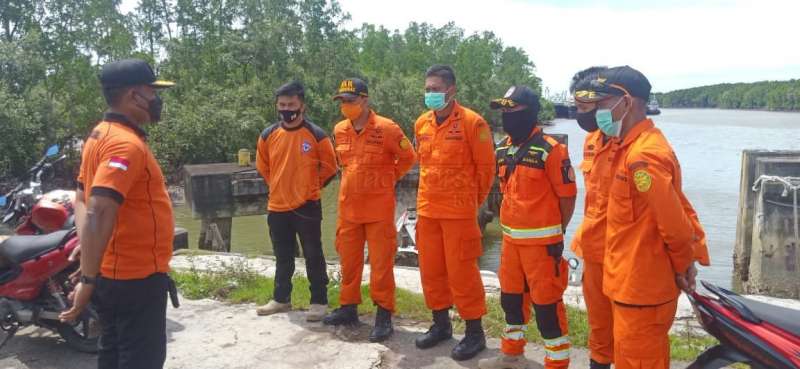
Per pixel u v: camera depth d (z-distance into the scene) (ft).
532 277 11.62
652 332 9.12
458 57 190.39
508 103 11.46
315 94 102.06
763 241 34.73
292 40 107.45
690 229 8.73
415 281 19.77
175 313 16.39
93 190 8.05
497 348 14.01
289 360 13.38
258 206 40.04
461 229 13.04
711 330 9.61
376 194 14.20
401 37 197.26
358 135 14.25
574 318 15.34
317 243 15.69
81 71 84.23
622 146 9.37
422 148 13.38
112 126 8.62
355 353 13.70
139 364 9.00
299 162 15.38
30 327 15.46
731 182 74.18
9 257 13.30
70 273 13.74
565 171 11.34
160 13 110.11
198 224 56.44
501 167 12.08
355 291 15.17
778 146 122.52
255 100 94.38
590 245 10.44
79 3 82.99
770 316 9.21
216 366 13.11
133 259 8.71
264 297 17.33
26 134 66.39
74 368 13.26
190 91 96.68
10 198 15.08
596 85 9.33
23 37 72.33
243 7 110.93
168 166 81.71
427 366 13.14
